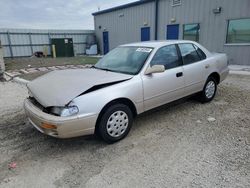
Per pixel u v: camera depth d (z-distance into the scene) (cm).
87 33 2342
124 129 346
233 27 1122
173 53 421
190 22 1315
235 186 235
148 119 425
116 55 437
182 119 421
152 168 271
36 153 315
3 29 1941
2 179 260
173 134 360
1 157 307
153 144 330
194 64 453
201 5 1237
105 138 326
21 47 2058
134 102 349
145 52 396
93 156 304
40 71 1068
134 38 1778
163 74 387
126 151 313
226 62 552
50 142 347
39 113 302
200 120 414
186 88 437
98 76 351
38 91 327
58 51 2159
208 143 327
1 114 476
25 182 254
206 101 511
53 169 277
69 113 285
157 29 1541
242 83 716
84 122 295
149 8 1576
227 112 451
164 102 400
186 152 304
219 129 373
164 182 245
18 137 366
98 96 306
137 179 252
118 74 361
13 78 889
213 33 1209
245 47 1090
